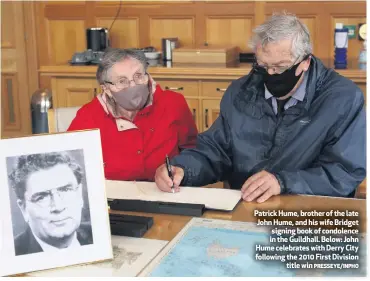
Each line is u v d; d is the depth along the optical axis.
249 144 1.88
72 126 2.10
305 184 1.63
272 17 1.77
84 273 1.16
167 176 1.69
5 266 1.16
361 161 1.71
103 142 2.06
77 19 4.45
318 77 1.81
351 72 3.27
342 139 1.73
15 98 4.71
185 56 3.74
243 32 4.10
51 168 1.21
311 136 1.77
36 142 1.21
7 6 4.54
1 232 1.17
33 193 1.20
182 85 3.60
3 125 4.77
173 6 4.21
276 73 1.75
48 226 1.19
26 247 1.18
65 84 3.83
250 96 1.89
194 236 1.32
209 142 1.94
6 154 1.19
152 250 1.25
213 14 4.13
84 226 1.21
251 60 3.88
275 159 1.83
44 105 4.00
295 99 1.82
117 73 1.94
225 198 1.58
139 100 1.99
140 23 4.31
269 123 1.85
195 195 1.62
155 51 4.05
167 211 1.49
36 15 4.53
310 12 3.90
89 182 1.23
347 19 3.85
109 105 2.07
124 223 1.37
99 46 4.03
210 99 3.56
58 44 4.56
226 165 1.94
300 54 1.71
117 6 4.33
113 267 1.18
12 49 4.62
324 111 1.76
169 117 2.11
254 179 1.62
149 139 2.08
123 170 2.06
